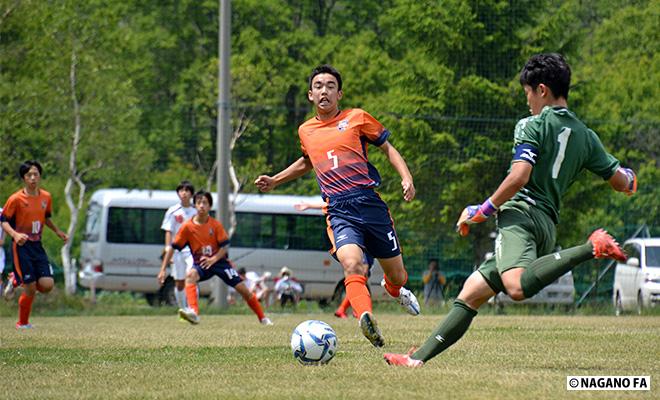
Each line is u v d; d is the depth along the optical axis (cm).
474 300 1652
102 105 7875
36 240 3291
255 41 10394
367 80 9394
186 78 10494
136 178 8219
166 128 10106
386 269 2019
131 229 7612
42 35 7662
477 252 6378
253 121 8981
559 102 1652
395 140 6831
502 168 6712
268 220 7600
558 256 1495
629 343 2317
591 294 5944
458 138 6794
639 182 7062
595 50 9106
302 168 2092
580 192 7100
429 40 7594
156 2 11200
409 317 4419
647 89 8475
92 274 7575
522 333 2734
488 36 7488
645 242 5725
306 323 1812
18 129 7344
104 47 8019
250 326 3388
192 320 3497
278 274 7538
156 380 1577
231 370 1712
